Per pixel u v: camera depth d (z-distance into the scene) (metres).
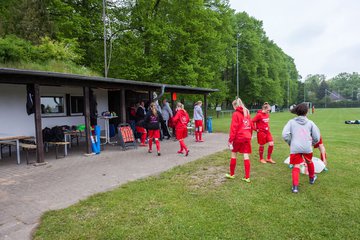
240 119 5.55
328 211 4.05
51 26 17.09
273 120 26.73
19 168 7.18
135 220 3.81
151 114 8.72
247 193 4.85
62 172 6.66
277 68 48.00
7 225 3.79
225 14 26.94
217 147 10.16
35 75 7.21
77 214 4.05
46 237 3.40
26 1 16.41
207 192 4.93
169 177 5.96
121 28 21.95
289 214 3.96
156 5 22.09
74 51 17.95
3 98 9.34
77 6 20.39
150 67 20.08
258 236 3.36
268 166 6.89
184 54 21.83
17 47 13.39
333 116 34.12
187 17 21.58
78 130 10.66
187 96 25.23
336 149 9.28
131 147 10.38
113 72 22.09
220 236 3.36
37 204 4.54
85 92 8.94
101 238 3.35
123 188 5.23
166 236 3.37
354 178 5.73
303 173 6.06
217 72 29.30
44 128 9.80
